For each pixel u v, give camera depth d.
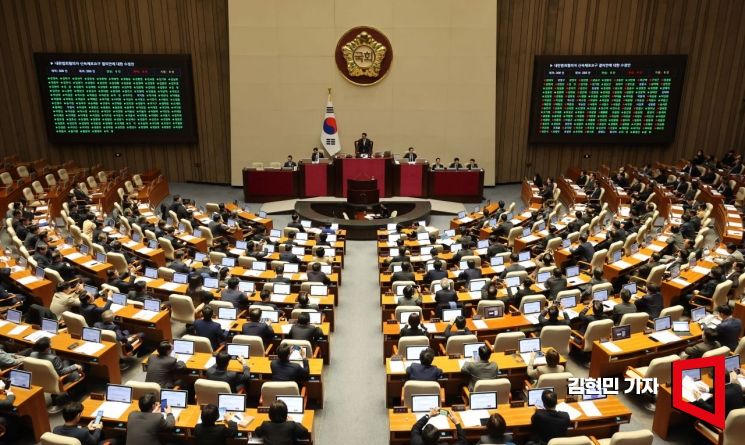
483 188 23.92
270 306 10.83
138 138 24.45
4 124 24.36
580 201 21.41
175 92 23.98
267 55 23.69
